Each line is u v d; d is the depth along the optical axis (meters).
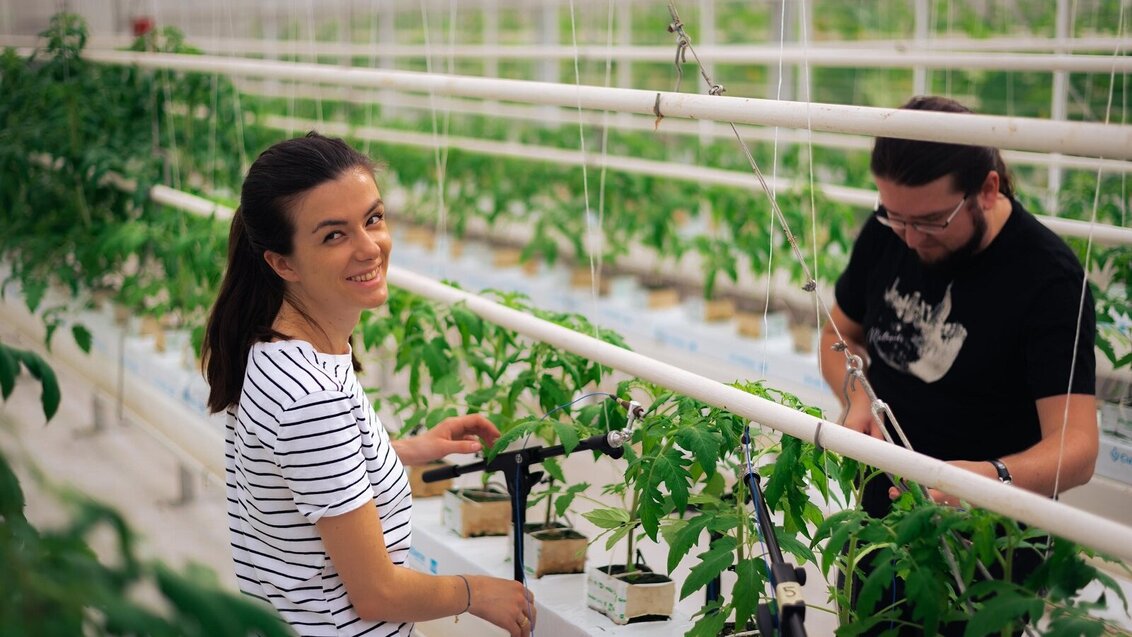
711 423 1.99
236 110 5.12
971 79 6.05
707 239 5.36
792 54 4.05
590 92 2.06
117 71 5.15
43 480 1.16
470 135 8.50
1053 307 2.13
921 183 2.11
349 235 1.79
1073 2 4.47
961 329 2.27
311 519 1.73
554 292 5.91
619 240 6.29
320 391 1.73
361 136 7.83
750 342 4.66
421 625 2.62
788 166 6.27
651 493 1.88
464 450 2.24
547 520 2.49
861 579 2.03
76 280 4.87
